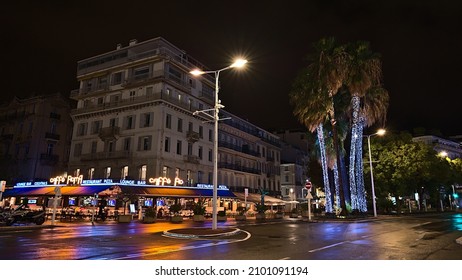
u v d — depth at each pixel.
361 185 38.59
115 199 35.50
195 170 44.12
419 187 54.59
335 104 38.00
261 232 19.31
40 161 47.88
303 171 75.75
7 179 46.78
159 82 40.25
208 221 31.31
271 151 67.06
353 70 32.69
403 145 47.06
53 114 50.62
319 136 36.38
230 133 53.28
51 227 22.80
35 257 10.30
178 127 42.12
